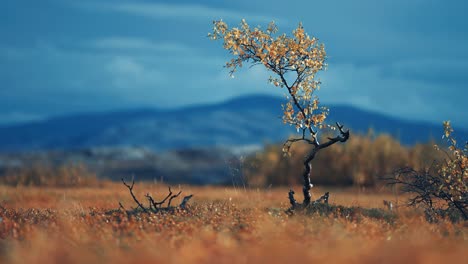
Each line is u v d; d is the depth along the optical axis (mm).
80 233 26391
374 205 44219
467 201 37375
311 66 37562
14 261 19484
